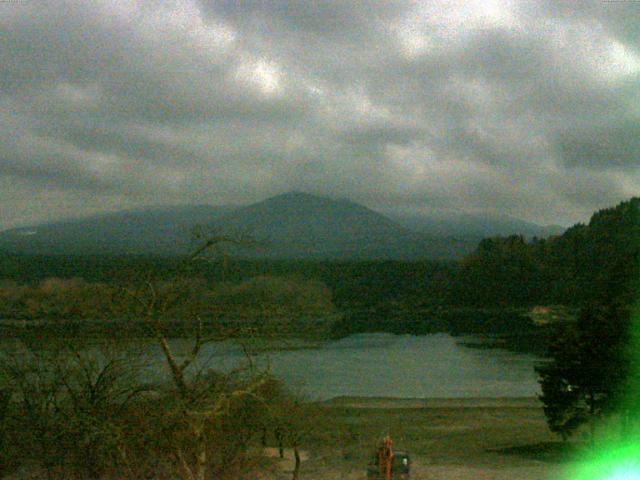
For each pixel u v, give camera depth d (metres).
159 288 15.50
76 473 18.67
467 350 110.69
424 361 96.88
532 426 51.62
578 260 195.75
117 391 18.41
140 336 19.03
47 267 120.25
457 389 74.06
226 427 20.17
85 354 19.59
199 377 16.12
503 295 192.88
